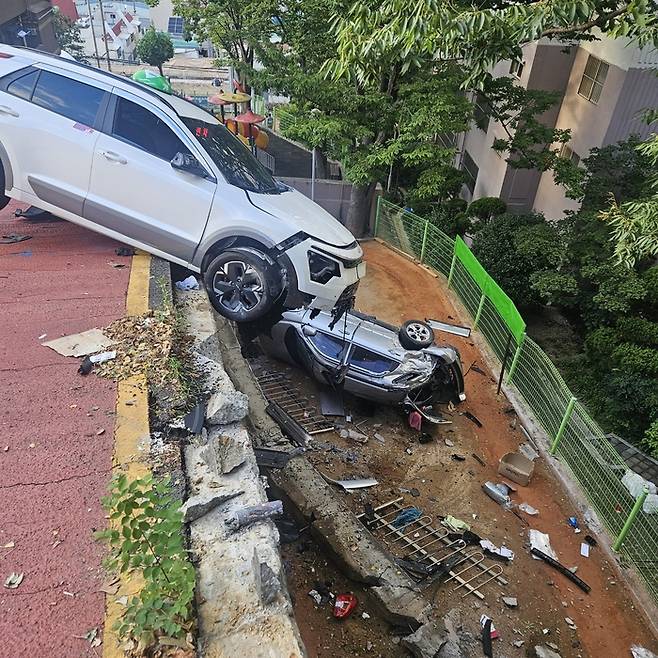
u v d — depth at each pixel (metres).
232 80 23.83
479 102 16.72
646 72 12.97
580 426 7.61
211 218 5.74
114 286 5.68
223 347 7.11
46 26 26.02
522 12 6.69
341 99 14.34
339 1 11.19
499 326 10.50
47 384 4.21
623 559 6.69
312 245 5.85
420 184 15.35
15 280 5.58
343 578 5.55
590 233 12.45
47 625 2.64
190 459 3.78
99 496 3.34
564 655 5.55
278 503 3.45
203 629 2.74
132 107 5.69
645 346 11.02
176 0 18.70
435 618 5.40
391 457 7.98
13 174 5.78
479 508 7.32
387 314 12.36
